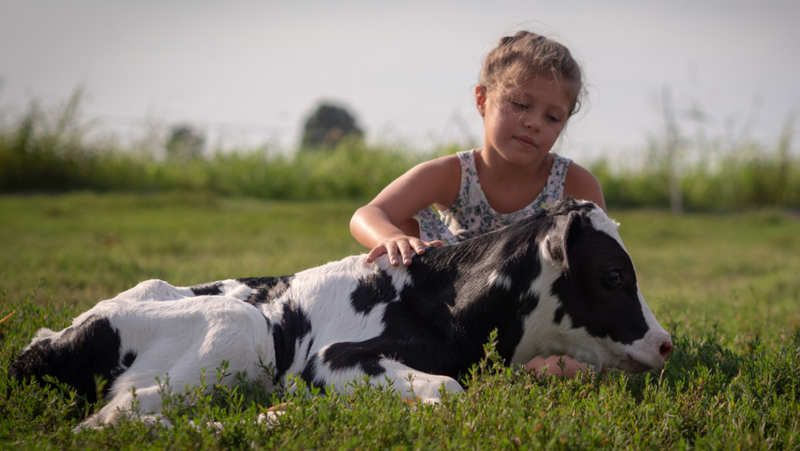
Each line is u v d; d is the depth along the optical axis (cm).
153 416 240
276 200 1788
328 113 2897
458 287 286
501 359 278
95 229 1066
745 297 580
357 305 291
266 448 204
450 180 355
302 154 1905
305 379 268
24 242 891
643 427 225
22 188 1641
